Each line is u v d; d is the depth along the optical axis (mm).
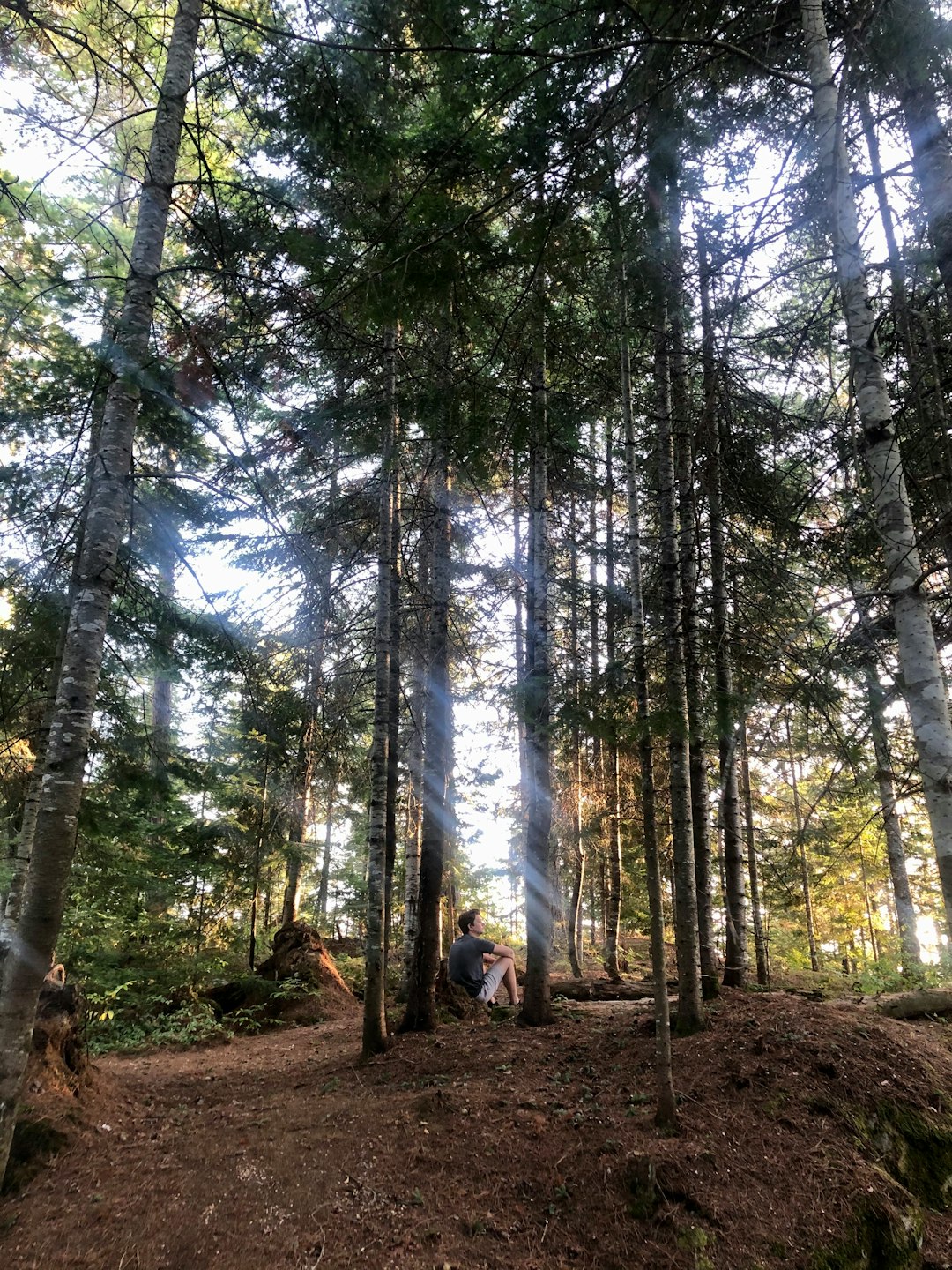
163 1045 7543
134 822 8969
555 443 7176
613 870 11312
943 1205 4004
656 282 5020
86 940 8914
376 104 5449
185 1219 3695
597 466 8609
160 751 8172
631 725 4527
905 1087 4555
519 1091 4938
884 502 3824
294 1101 5301
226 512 7660
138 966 9172
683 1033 5422
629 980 11391
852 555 5465
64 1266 3307
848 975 10766
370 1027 6328
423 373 7211
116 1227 3631
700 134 4613
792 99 4781
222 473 7676
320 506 8547
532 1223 3623
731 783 7512
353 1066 6039
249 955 10820
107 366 4590
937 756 3410
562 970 14672
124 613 7078
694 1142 3990
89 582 4289
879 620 4465
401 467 7191
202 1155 4406
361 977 11500
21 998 3766
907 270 4520
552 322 5336
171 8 6258
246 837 10812
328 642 9086
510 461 6957
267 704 8617
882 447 3855
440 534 8320
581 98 4277
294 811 11594
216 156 6938
